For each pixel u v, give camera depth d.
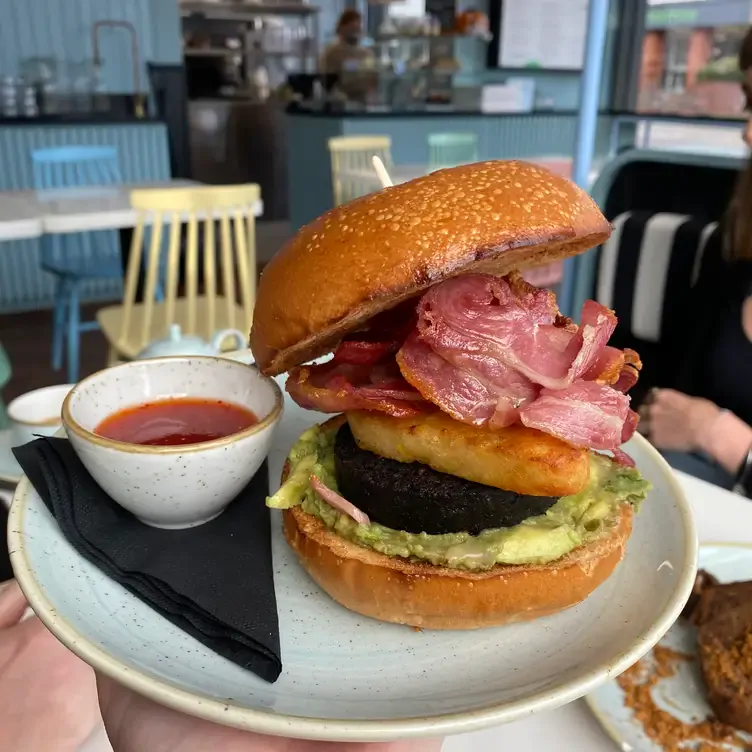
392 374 0.86
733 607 0.92
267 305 0.83
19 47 5.64
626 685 0.87
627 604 0.81
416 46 6.47
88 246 5.23
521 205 0.76
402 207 0.76
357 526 0.80
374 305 0.75
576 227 0.79
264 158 7.88
